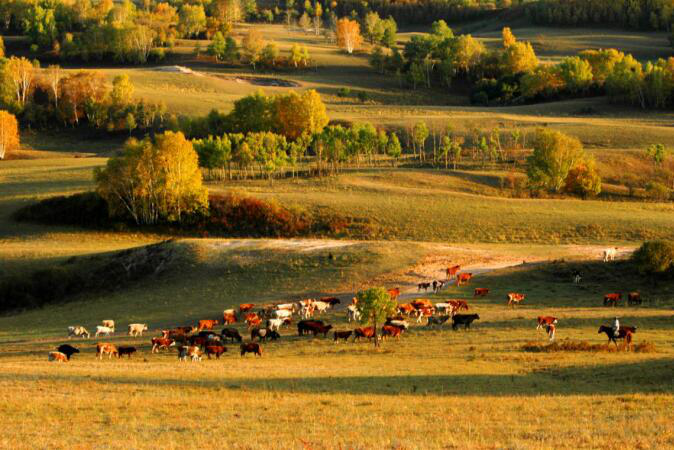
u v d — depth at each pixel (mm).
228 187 111312
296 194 105250
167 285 67688
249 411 26719
